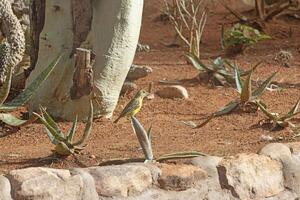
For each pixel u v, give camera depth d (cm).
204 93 1037
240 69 1189
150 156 633
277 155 675
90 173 571
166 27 1712
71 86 800
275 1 1681
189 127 827
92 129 788
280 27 1658
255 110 900
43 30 821
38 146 723
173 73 1198
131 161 635
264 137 771
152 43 1567
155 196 598
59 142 643
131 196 586
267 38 1445
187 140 756
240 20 1653
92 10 798
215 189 628
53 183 546
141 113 898
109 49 791
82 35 805
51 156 661
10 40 849
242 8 1791
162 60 1352
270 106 952
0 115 766
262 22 1641
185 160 636
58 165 641
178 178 605
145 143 636
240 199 640
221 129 822
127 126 810
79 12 800
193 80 1123
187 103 962
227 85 1091
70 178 555
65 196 552
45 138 758
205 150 704
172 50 1492
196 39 1301
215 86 1084
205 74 1109
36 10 840
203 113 913
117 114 870
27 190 534
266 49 1473
